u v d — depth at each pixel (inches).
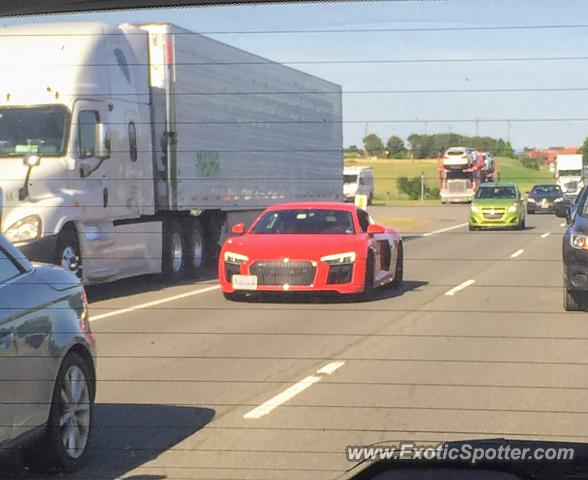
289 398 269.3
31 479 200.4
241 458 211.5
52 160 485.4
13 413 180.9
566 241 418.0
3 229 456.8
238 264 463.5
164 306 472.7
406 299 475.8
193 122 621.3
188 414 252.7
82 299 218.2
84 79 504.7
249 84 661.3
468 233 746.2
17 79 495.8
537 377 289.7
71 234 491.5
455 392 272.5
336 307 449.4
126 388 285.1
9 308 185.2
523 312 419.5
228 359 329.4
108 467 207.0
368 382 288.7
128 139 555.8
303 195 779.4
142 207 576.1
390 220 699.4
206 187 649.0
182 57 604.1
